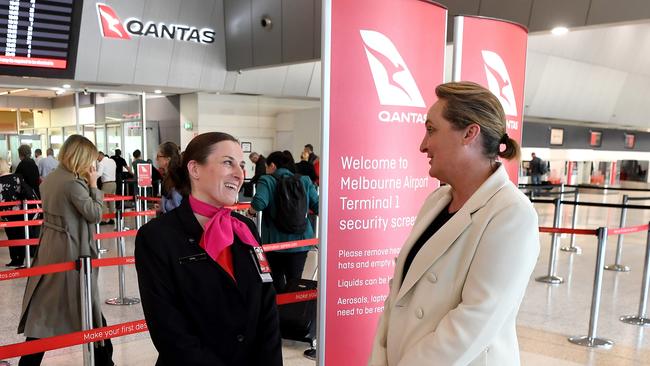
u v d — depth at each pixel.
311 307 3.68
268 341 1.69
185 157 1.66
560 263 6.77
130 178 10.64
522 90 3.29
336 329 2.46
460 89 1.40
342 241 2.42
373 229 2.49
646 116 20.41
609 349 3.83
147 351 3.62
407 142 2.55
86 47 10.05
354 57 2.34
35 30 9.17
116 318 4.31
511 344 1.39
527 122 17.55
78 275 2.96
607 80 16.98
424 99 2.60
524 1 6.62
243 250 1.69
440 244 1.37
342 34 2.29
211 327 1.56
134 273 5.88
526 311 4.71
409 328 1.40
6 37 8.93
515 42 3.16
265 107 14.27
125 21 10.43
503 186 1.36
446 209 1.54
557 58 14.62
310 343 3.65
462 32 2.88
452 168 1.42
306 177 4.07
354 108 2.37
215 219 1.62
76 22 9.54
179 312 1.52
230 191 1.63
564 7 6.27
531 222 1.27
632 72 17.62
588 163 21.16
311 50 10.12
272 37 10.87
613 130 22.53
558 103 16.12
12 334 3.98
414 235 1.54
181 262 1.54
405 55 2.49
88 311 2.74
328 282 2.41
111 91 9.85
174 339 1.48
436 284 1.36
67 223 3.00
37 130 15.90
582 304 4.94
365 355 2.55
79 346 3.69
